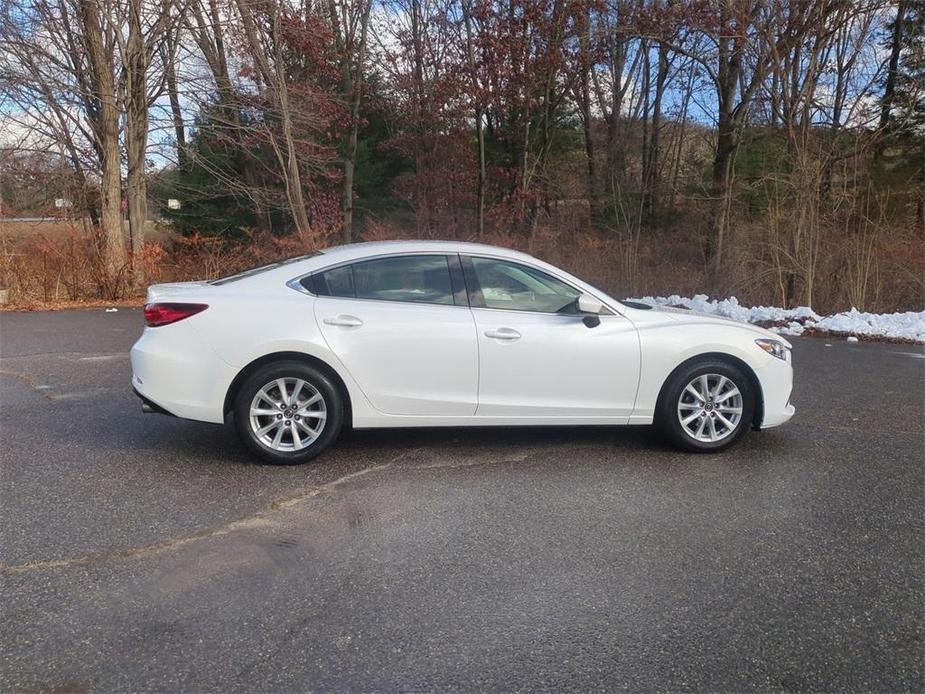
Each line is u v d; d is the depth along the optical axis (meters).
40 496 4.31
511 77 19.55
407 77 22.42
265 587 3.31
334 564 3.55
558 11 18.61
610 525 4.07
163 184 21.42
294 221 20.95
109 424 5.86
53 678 2.64
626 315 5.32
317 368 4.92
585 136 26.38
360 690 2.62
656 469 5.02
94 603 3.14
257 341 4.80
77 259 15.66
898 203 16.16
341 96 23.44
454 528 3.99
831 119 14.95
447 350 5.01
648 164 24.03
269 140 19.19
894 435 5.96
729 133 18.27
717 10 16.09
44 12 15.97
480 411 5.12
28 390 7.02
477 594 3.29
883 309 14.27
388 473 4.85
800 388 7.80
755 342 5.39
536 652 2.87
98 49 16.11
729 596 3.31
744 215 17.06
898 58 20.42
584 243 18.45
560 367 5.14
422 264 5.18
